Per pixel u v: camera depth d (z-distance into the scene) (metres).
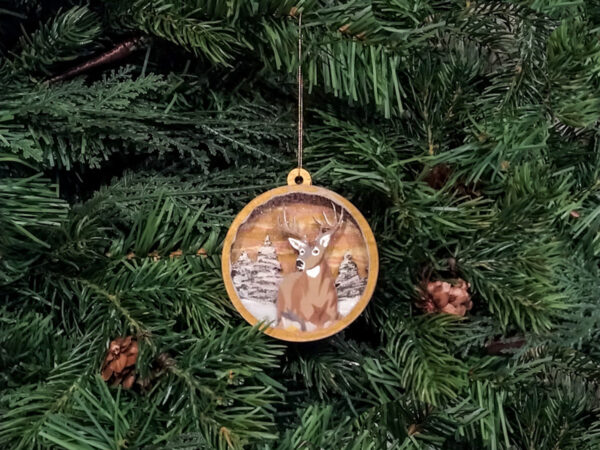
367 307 0.40
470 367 0.39
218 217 0.38
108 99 0.36
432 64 0.41
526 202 0.39
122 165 0.41
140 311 0.34
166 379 0.34
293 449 0.35
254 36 0.37
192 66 0.41
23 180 0.33
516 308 0.38
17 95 0.35
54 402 0.32
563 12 0.43
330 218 0.37
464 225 0.39
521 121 0.40
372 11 0.38
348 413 0.40
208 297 0.36
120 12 0.37
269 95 0.42
